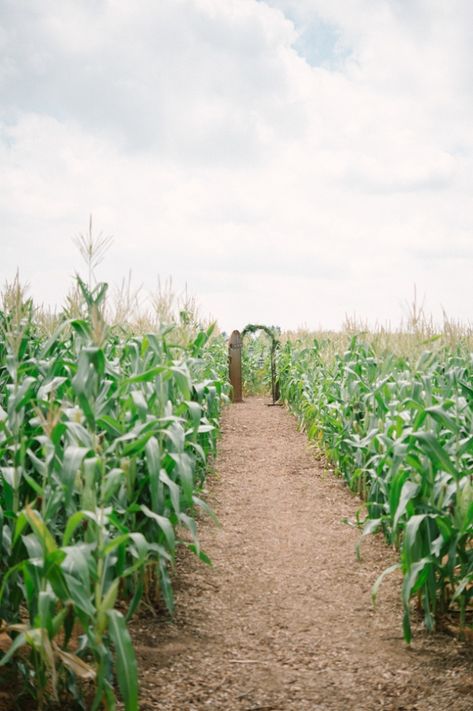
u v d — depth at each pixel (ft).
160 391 18.08
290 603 18.54
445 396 19.93
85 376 13.52
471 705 12.61
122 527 13.25
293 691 13.53
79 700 11.76
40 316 24.16
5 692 12.13
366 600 18.56
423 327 23.54
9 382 18.86
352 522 26.22
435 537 16.31
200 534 24.57
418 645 15.42
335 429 33.06
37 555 11.34
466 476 16.75
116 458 15.24
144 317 25.32
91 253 18.20
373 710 12.73
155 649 15.11
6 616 13.00
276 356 62.49
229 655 15.17
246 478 33.65
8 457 15.58
